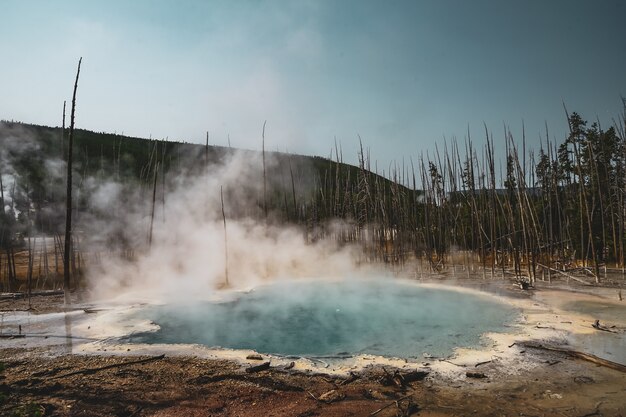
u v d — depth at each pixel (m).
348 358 8.33
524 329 10.05
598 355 8.08
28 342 9.31
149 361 7.99
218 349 8.86
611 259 19.98
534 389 6.59
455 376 7.20
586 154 22.89
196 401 6.14
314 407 5.96
